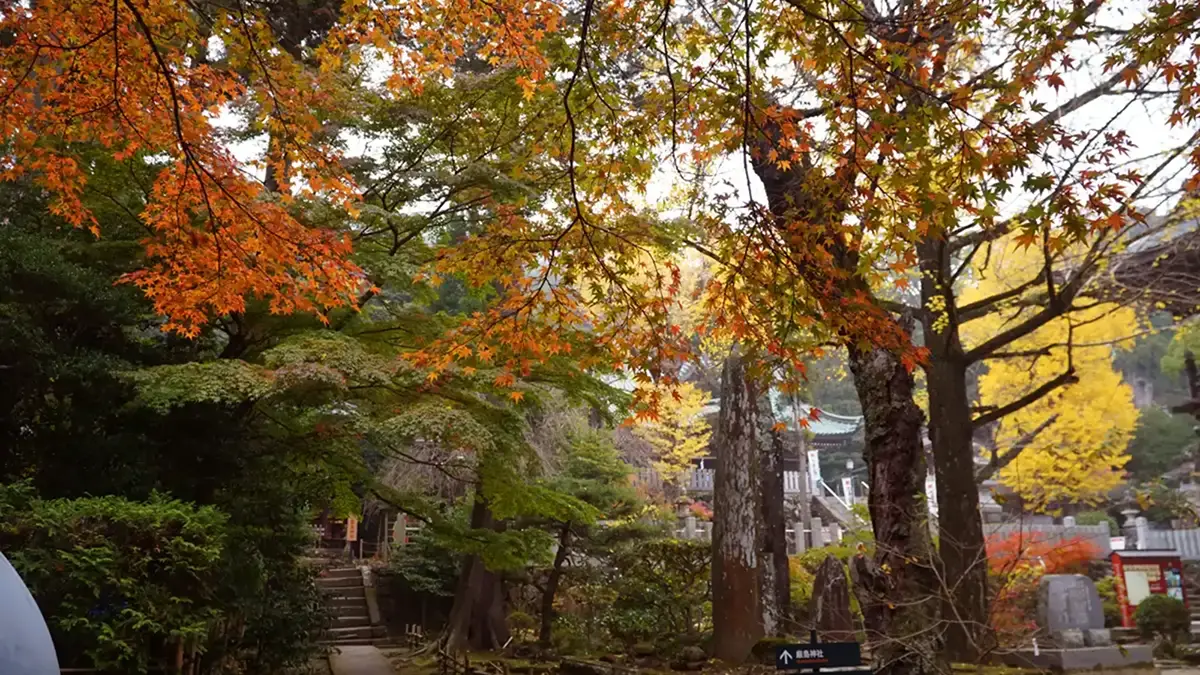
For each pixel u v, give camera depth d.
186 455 9.12
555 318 5.57
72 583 6.58
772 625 14.11
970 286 19.22
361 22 5.71
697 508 22.94
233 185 5.54
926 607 6.89
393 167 8.75
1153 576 17.69
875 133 4.37
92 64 5.29
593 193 5.52
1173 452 31.12
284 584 10.97
